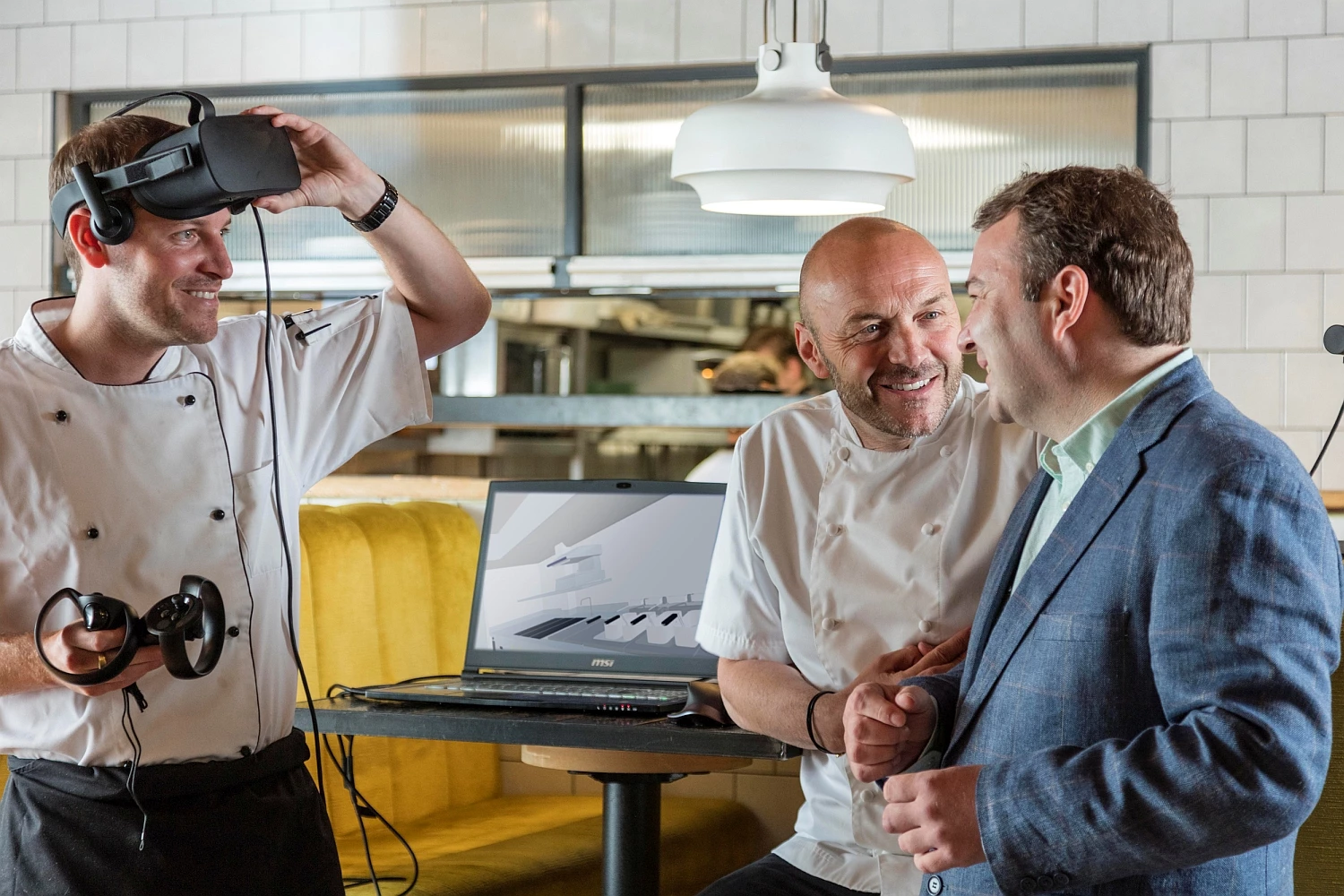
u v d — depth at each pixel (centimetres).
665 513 256
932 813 125
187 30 404
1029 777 121
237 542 166
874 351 183
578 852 289
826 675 193
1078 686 126
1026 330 136
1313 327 346
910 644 186
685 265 378
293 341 179
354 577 308
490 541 265
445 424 396
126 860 153
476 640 259
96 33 408
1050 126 365
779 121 208
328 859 172
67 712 153
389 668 316
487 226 395
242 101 406
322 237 402
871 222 189
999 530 185
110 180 149
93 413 158
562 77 388
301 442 180
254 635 167
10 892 153
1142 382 133
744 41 373
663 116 384
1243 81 349
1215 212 351
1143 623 124
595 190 389
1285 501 118
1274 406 349
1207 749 113
